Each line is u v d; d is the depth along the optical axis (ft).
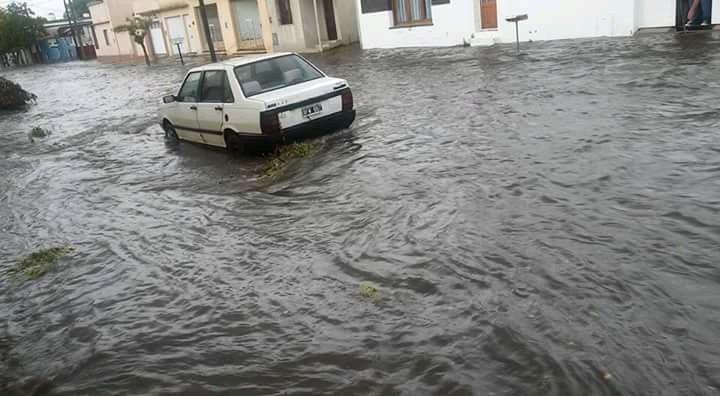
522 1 61.41
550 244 16.15
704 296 12.91
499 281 14.64
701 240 15.31
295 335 13.75
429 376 11.54
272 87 31.12
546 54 51.78
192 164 32.32
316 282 16.16
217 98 31.94
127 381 12.94
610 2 54.85
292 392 11.75
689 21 50.70
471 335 12.62
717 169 19.93
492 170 23.00
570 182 20.51
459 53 62.90
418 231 18.38
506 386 10.96
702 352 11.16
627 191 19.04
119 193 28.86
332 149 29.94
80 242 22.59
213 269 18.11
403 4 76.64
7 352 15.15
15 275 20.20
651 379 10.61
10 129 59.52
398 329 13.29
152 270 18.78
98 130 50.44
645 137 24.40
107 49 173.47
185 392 12.27
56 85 107.14
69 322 16.19
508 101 35.37
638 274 14.06
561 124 28.25
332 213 21.29
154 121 50.39
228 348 13.65
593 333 12.08
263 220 21.75
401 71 56.80
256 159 31.09
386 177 24.27
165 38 137.28
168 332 14.76
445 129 30.89
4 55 221.87
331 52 87.86
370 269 16.37
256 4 105.50
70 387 13.09
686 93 31.01
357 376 11.89
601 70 40.57
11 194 32.12
